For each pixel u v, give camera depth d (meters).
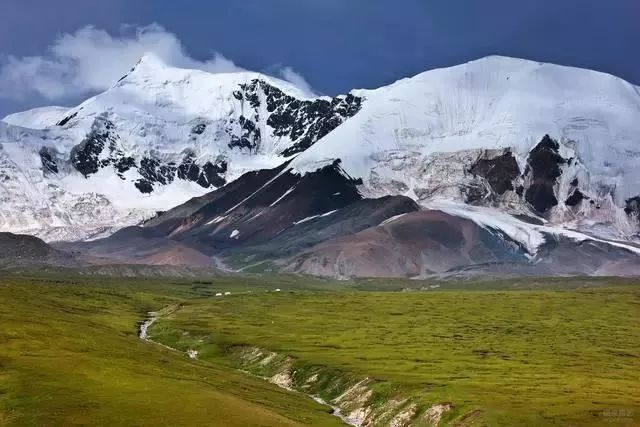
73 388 119.06
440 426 136.88
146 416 109.31
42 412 107.31
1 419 105.25
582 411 134.62
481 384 161.75
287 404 150.75
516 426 127.69
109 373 132.88
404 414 146.25
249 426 110.38
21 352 139.50
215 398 124.94
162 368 152.75
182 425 107.12
